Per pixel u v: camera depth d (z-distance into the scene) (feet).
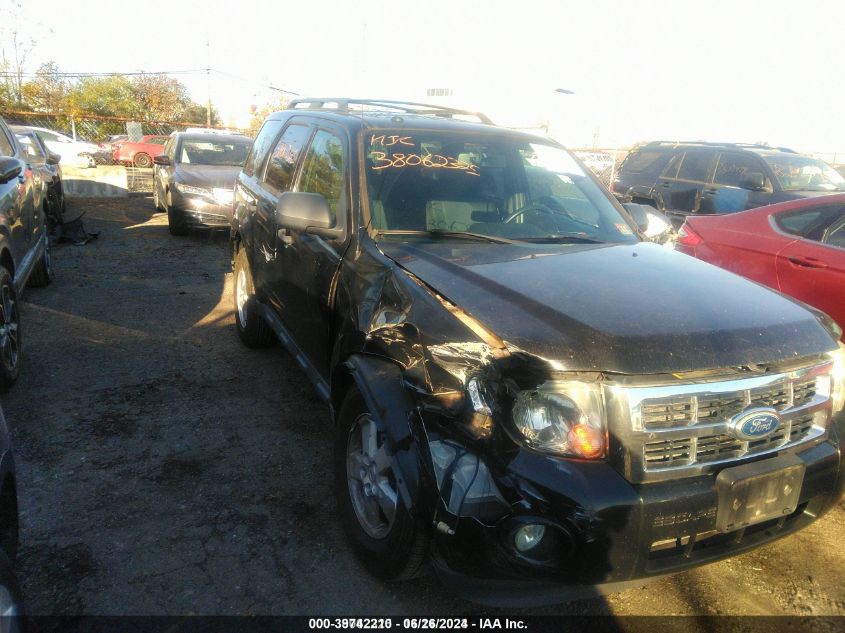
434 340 8.17
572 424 7.36
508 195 12.37
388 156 12.08
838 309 15.66
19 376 15.66
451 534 7.34
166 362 17.08
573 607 9.02
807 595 9.32
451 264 9.48
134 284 25.40
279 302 14.38
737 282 9.66
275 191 15.31
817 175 31.09
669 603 9.12
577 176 13.66
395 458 8.10
